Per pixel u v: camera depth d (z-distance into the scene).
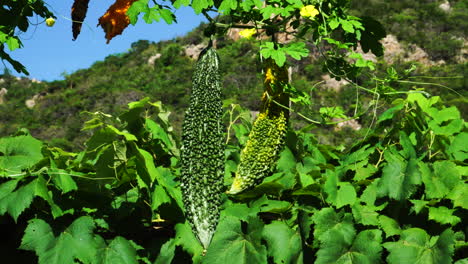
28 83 68.81
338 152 3.30
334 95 39.97
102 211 2.46
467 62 53.12
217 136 2.43
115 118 2.77
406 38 55.94
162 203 2.48
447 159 2.73
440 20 58.62
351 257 2.38
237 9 2.84
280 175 2.64
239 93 47.25
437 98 2.91
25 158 2.60
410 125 2.75
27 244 2.18
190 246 2.39
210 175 2.38
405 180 2.44
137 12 2.63
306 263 2.40
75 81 66.25
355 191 2.48
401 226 2.44
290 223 2.51
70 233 2.27
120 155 2.42
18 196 2.17
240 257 2.37
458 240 2.33
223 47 56.34
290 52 2.67
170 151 3.04
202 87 2.45
